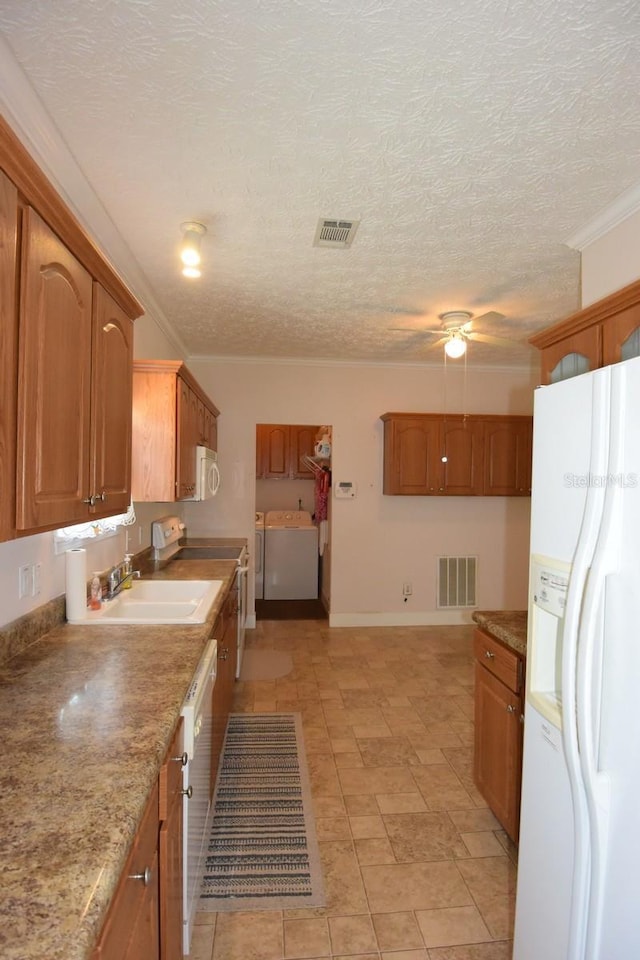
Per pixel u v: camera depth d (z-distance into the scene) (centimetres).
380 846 209
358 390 516
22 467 109
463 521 533
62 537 199
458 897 184
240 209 219
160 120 164
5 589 159
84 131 169
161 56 139
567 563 118
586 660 102
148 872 98
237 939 165
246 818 224
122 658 160
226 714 268
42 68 143
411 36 132
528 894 134
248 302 337
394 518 524
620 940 99
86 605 203
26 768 99
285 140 173
